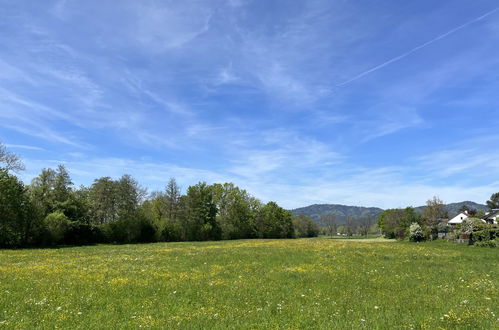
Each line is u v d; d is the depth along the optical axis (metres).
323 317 11.02
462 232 55.47
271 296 14.14
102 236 70.25
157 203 93.19
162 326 9.88
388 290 15.45
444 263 25.25
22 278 18.17
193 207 90.00
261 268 22.48
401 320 10.52
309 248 40.47
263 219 116.75
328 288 15.82
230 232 101.00
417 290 15.35
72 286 15.91
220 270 21.67
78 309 11.86
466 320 10.28
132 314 11.34
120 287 15.68
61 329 9.64
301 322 10.38
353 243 54.56
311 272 20.69
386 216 110.88
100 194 74.50
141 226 76.94
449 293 14.59
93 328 9.73
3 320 10.45
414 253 33.28
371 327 9.83
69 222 60.97
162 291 14.91
